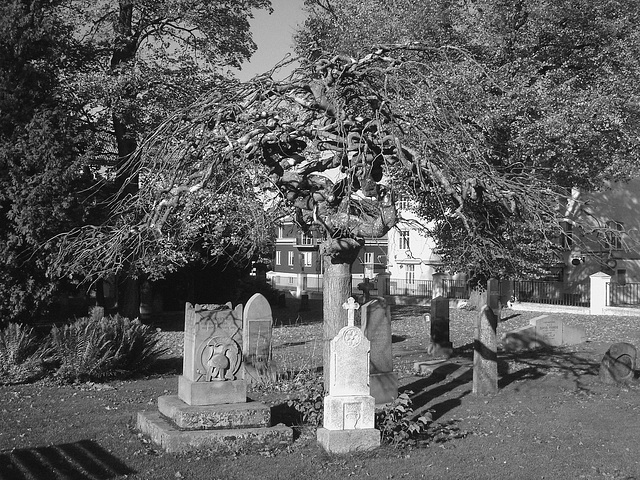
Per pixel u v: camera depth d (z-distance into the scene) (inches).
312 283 2571.4
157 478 337.7
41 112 704.4
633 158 855.7
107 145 1091.9
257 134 450.6
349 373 392.5
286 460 370.0
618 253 1683.1
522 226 531.2
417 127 445.4
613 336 999.6
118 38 1044.5
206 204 490.6
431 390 605.0
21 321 698.2
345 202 442.0
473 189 441.1
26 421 443.8
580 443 420.8
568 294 1663.4
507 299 1556.3
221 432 394.3
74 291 765.9
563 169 719.7
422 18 780.0
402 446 395.9
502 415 501.4
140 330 658.2
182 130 472.4
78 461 362.0
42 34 743.1
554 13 786.8
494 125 639.1
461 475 352.8
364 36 804.6
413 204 909.8
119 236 466.3
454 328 1158.3
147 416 427.5
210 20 1085.8
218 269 1428.4
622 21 796.0
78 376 593.6
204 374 423.5
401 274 2046.0
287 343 932.6
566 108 685.3
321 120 483.8
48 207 677.3
